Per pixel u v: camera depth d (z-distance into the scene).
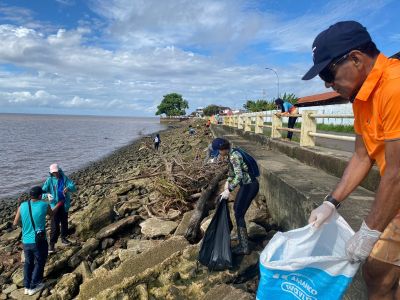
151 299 4.51
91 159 29.73
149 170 11.75
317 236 2.10
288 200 5.20
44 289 5.94
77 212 9.77
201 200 6.73
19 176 20.88
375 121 1.90
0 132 64.25
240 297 3.93
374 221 1.82
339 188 2.28
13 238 8.44
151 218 7.50
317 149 7.45
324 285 1.88
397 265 2.00
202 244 4.76
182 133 43.50
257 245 5.22
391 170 1.77
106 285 4.91
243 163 4.89
